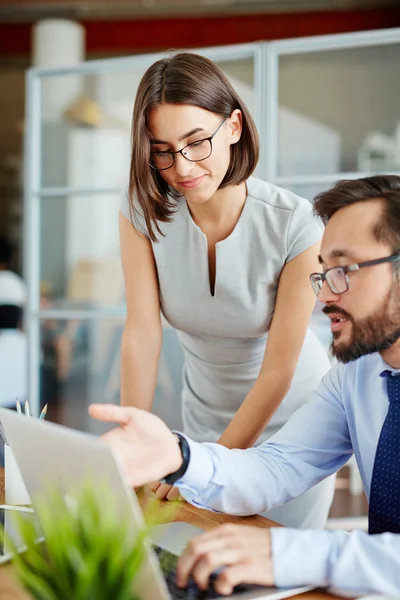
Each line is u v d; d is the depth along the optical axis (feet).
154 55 11.14
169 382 10.78
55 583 2.28
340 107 10.32
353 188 3.70
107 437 3.64
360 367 4.32
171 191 5.48
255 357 6.02
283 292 5.53
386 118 10.18
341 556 3.17
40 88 11.93
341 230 3.68
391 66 10.11
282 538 3.23
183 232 5.54
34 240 12.08
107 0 23.25
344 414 4.56
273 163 10.58
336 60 10.28
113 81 11.55
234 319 5.76
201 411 6.41
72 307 11.96
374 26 22.70
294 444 4.52
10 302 15.14
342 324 3.75
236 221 5.52
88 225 11.87
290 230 5.45
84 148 11.80
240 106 5.01
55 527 2.35
